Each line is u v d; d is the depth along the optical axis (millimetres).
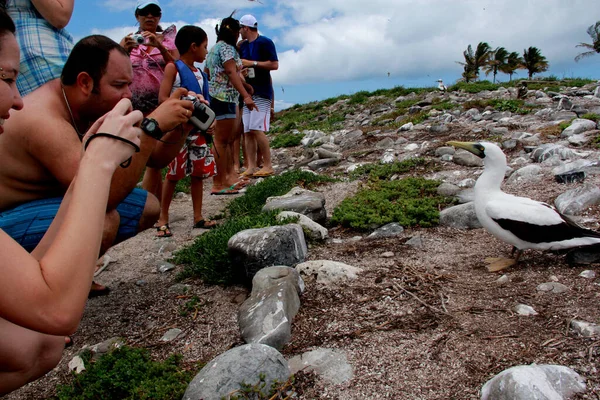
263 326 3238
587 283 3449
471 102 12000
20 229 2830
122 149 1827
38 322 1593
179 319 3826
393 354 2910
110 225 3020
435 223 5148
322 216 5531
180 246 5582
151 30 5367
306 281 3924
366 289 3717
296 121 17781
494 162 4035
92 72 2781
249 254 4070
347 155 9430
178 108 2957
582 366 2574
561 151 6590
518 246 3904
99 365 3209
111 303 4258
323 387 2717
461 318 3201
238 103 7441
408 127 10820
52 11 3568
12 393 3217
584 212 4773
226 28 6484
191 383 2689
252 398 2576
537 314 3145
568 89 13742
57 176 2834
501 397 2330
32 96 2900
